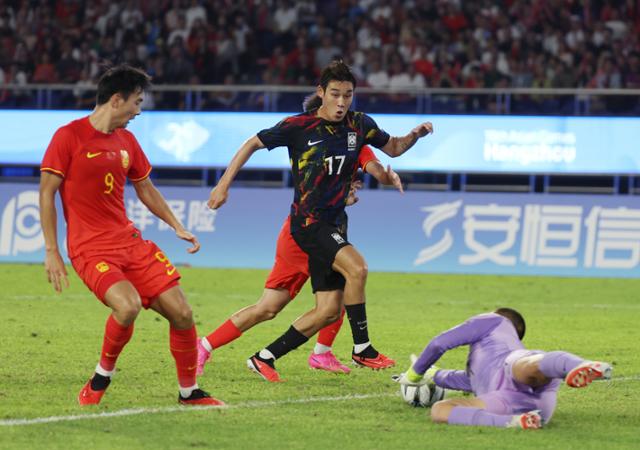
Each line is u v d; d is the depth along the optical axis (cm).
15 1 7206
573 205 5291
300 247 2433
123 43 6812
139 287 2061
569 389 2420
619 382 2539
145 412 2053
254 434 1888
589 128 5353
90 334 3266
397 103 5944
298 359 2820
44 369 2595
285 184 5819
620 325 3688
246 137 5575
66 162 2027
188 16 6894
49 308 3931
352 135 2420
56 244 2036
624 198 5247
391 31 6706
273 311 2522
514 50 6425
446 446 1800
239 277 5100
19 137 5716
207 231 5553
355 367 2711
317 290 2438
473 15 6738
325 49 6544
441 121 5459
